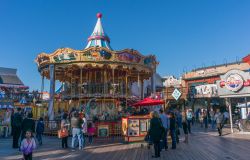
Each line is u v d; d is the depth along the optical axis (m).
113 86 20.12
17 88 41.94
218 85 19.17
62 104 22.58
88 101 20.16
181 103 34.81
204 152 10.17
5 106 19.28
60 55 18.89
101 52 18.50
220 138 15.30
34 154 10.13
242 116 29.02
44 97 30.55
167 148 10.81
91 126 14.02
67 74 22.52
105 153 10.32
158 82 44.28
